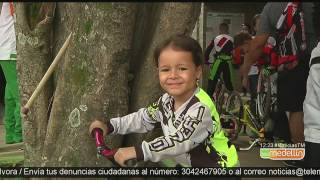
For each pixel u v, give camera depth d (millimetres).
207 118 2285
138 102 2842
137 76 2889
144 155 2186
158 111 2514
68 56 2791
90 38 2715
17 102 6043
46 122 3082
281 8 5051
